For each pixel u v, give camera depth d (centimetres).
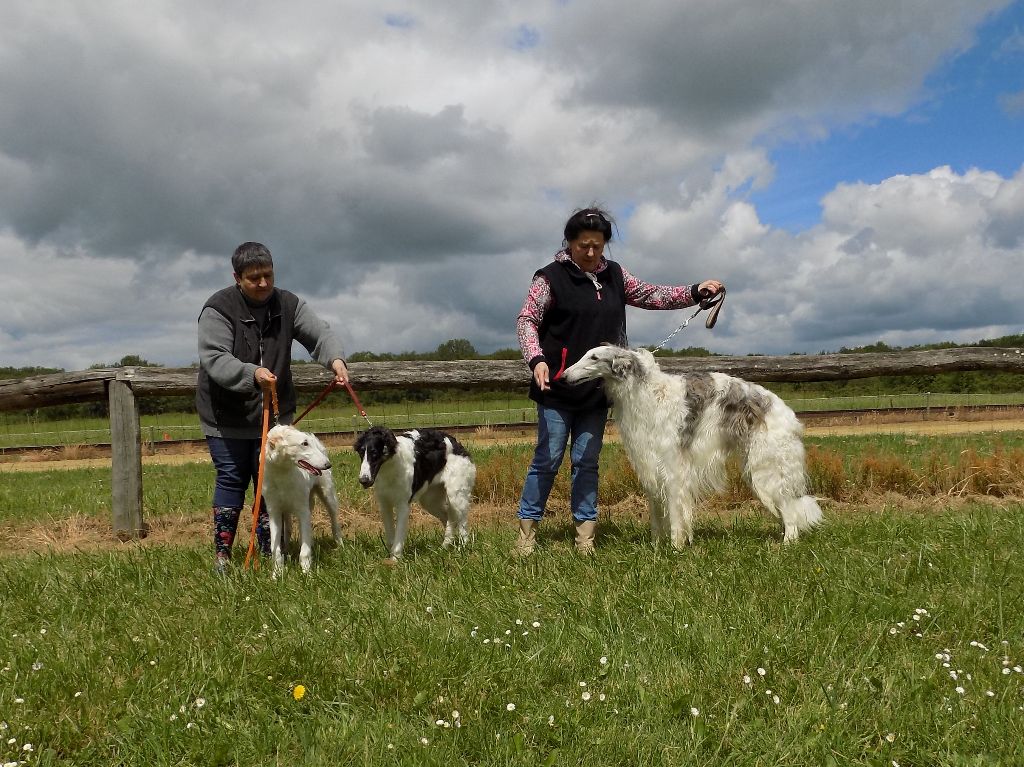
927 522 570
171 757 262
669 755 254
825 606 375
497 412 2600
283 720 283
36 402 757
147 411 3119
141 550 582
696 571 452
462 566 482
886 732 267
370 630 356
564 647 338
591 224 541
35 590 466
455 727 271
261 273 513
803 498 575
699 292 571
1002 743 253
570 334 561
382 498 589
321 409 2978
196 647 347
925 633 345
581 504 571
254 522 503
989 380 3084
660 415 561
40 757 259
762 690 296
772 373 829
